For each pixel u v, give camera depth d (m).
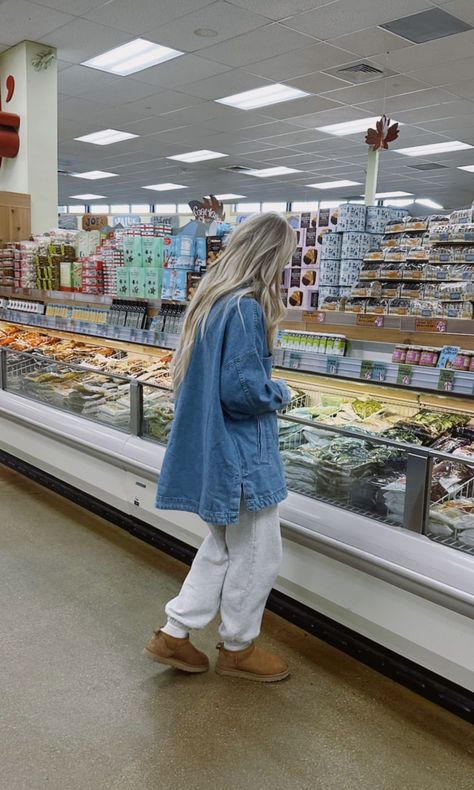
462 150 10.51
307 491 2.31
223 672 2.12
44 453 3.58
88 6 5.56
